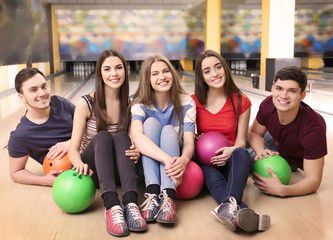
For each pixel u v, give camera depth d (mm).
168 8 11234
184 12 11344
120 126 1638
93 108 1605
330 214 1361
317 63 12195
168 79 1544
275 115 1589
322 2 11008
